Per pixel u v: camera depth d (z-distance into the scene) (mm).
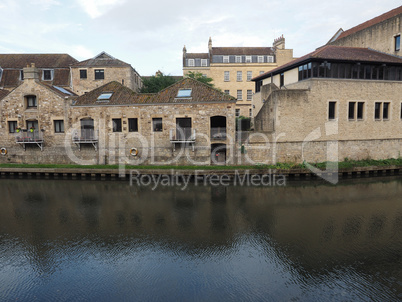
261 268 9000
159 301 7520
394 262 9328
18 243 10766
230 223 12500
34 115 22312
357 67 21750
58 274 8773
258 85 29469
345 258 9578
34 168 20891
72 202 15523
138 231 11719
